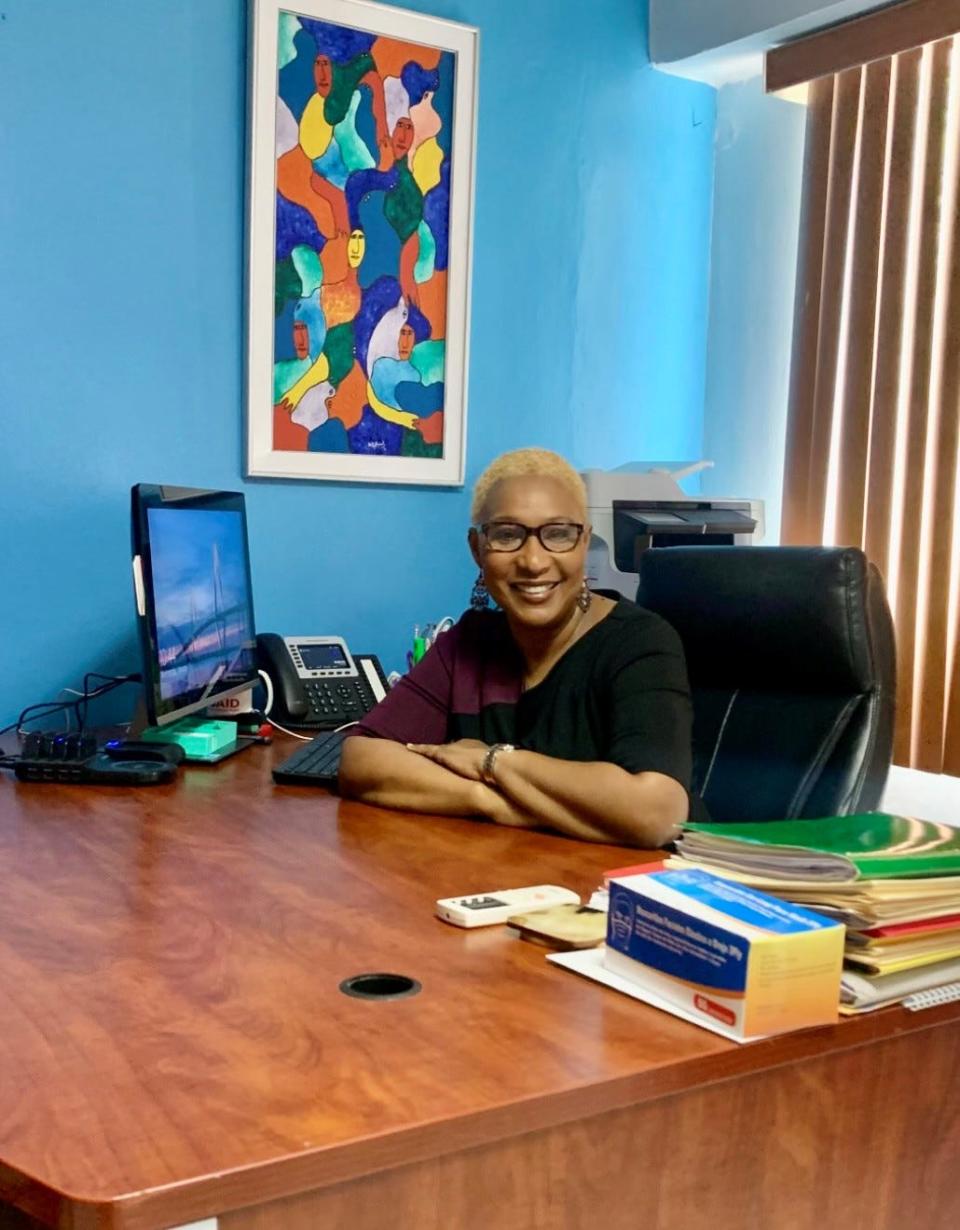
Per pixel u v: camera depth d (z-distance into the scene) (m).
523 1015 0.87
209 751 1.83
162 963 0.96
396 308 2.52
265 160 2.32
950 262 2.38
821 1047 0.87
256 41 2.28
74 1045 0.79
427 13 2.51
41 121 2.08
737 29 2.69
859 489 2.60
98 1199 0.61
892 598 2.54
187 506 1.87
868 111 2.55
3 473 2.09
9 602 2.11
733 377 2.99
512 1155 0.75
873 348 2.57
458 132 2.56
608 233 2.87
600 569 2.47
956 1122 1.01
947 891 0.95
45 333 2.12
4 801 1.54
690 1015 0.87
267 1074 0.76
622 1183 0.80
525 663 1.67
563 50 2.74
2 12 2.02
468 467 2.69
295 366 2.39
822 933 0.86
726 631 1.82
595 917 1.07
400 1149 0.69
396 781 1.54
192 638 1.83
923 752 2.45
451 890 1.18
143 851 1.31
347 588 2.52
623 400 2.93
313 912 1.10
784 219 2.85
